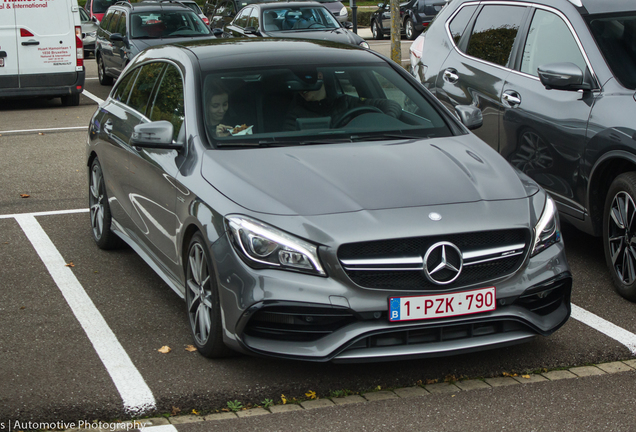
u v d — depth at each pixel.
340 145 4.39
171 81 5.00
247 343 3.65
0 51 13.33
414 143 4.47
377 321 3.60
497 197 3.88
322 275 3.54
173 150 4.54
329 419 3.47
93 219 6.17
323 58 5.09
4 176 8.57
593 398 3.67
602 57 5.25
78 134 11.24
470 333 3.75
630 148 4.74
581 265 5.58
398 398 3.67
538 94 5.62
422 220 3.62
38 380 3.80
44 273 5.48
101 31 17.17
